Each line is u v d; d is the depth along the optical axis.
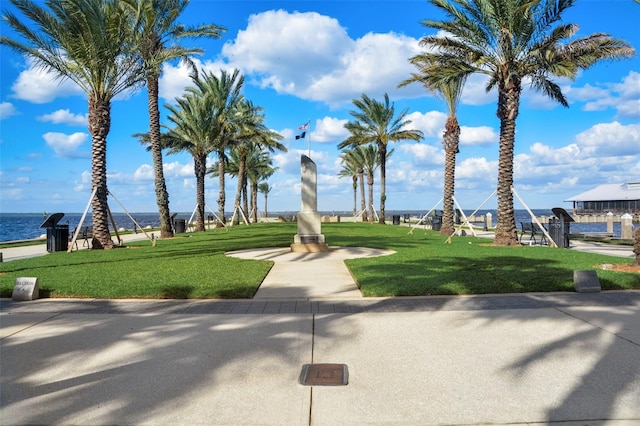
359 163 56.00
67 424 3.56
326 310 7.13
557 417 3.60
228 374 4.53
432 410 3.75
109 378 4.45
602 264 11.46
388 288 8.50
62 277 10.01
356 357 4.99
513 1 16.05
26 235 48.44
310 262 13.20
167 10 21.20
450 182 27.08
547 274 9.73
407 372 4.55
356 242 20.16
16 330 6.12
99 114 17.91
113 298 8.13
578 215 62.38
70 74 17.78
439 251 15.59
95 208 18.23
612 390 4.06
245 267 11.71
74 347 5.39
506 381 4.30
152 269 11.35
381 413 3.70
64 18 15.73
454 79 19.27
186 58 26.36
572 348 5.18
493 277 9.51
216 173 56.78
